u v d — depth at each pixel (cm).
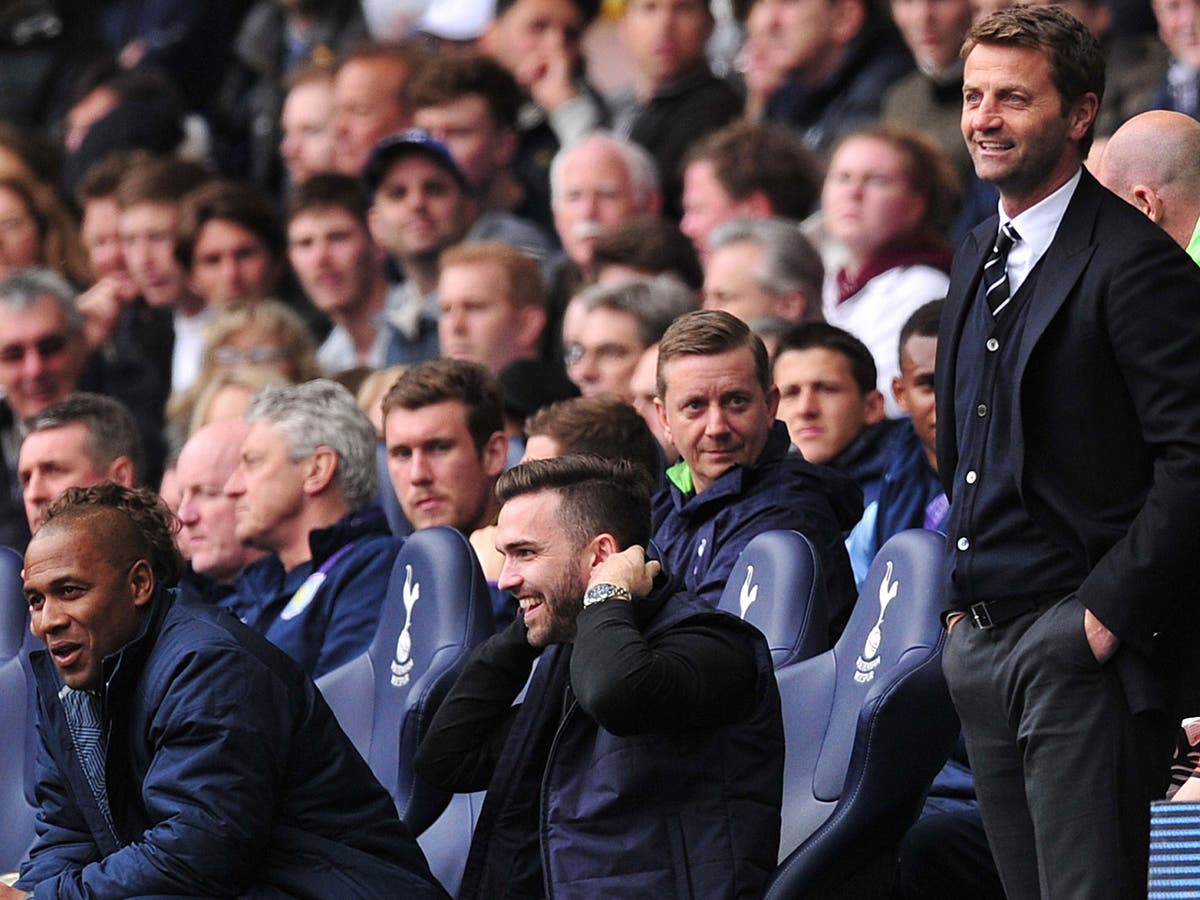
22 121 4084
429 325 2973
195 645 1677
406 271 3058
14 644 2236
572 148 2983
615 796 1594
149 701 1672
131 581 1712
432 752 1744
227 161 3906
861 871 1655
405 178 2995
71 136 3888
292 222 3128
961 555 1498
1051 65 1469
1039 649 1448
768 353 1953
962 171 2986
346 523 2170
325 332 3281
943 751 1639
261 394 2272
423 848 1894
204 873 1625
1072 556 1458
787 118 3288
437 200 2995
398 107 3450
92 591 1697
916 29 3041
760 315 2455
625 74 3909
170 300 3250
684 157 3250
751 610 1817
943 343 1542
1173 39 2873
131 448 2389
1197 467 1402
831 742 1720
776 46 3291
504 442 2184
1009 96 1474
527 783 1691
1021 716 1465
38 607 1709
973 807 1834
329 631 2105
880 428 2195
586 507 1661
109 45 4184
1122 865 1426
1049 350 1462
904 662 1620
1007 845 1502
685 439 1927
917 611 1647
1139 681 1423
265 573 2231
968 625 1509
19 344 2838
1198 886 1377
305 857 1681
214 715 1650
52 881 1681
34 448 2358
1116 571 1414
